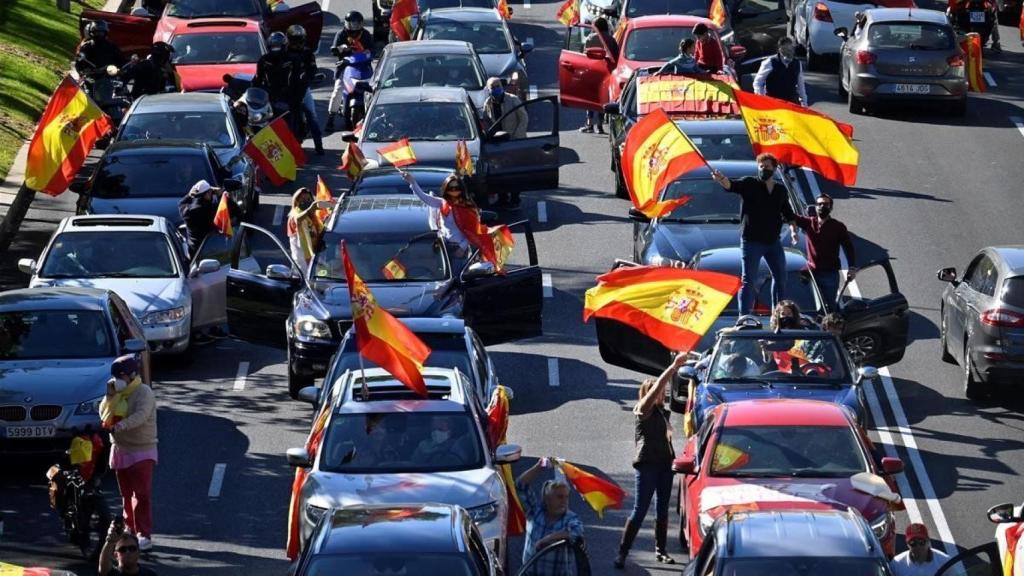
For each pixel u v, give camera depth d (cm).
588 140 10344
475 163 8381
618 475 5841
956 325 6862
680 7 10919
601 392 6700
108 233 7150
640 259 7262
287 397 6681
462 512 4184
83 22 11100
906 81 10581
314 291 6519
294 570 3928
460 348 5625
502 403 5300
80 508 5075
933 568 4344
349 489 4644
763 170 6188
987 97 11306
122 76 9819
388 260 6656
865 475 4744
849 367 5678
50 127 8012
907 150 10106
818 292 6412
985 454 6088
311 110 9838
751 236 6259
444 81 9644
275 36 9750
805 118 6650
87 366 5891
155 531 5422
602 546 5309
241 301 6656
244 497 5712
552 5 13700
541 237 8606
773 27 11425
